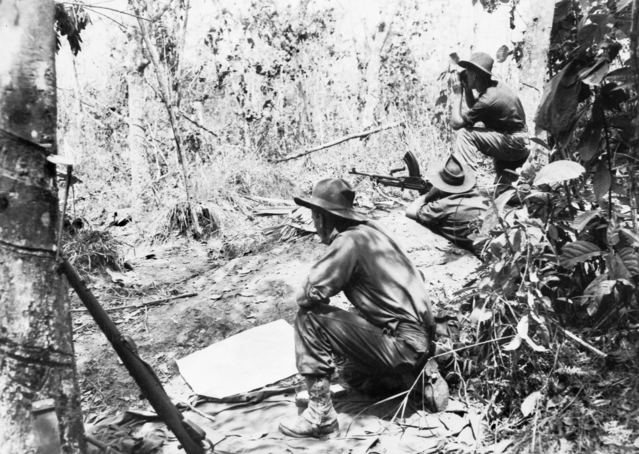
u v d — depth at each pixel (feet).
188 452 10.68
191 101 32.24
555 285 13.58
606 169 12.56
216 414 14.30
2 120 8.29
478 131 20.15
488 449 11.92
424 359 13.37
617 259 12.19
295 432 12.96
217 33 32.58
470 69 20.12
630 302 13.00
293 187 27.91
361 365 13.67
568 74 12.54
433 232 20.58
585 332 13.30
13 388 8.34
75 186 29.86
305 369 13.00
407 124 30.01
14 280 8.37
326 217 13.82
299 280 19.48
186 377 15.80
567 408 12.01
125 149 33.12
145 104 30.42
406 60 33.55
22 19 8.38
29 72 8.42
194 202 24.58
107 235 22.38
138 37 26.23
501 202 12.82
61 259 8.87
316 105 32.76
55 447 8.42
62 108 33.40
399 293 13.20
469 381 13.67
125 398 15.53
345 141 29.99
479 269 13.76
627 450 11.02
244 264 21.36
